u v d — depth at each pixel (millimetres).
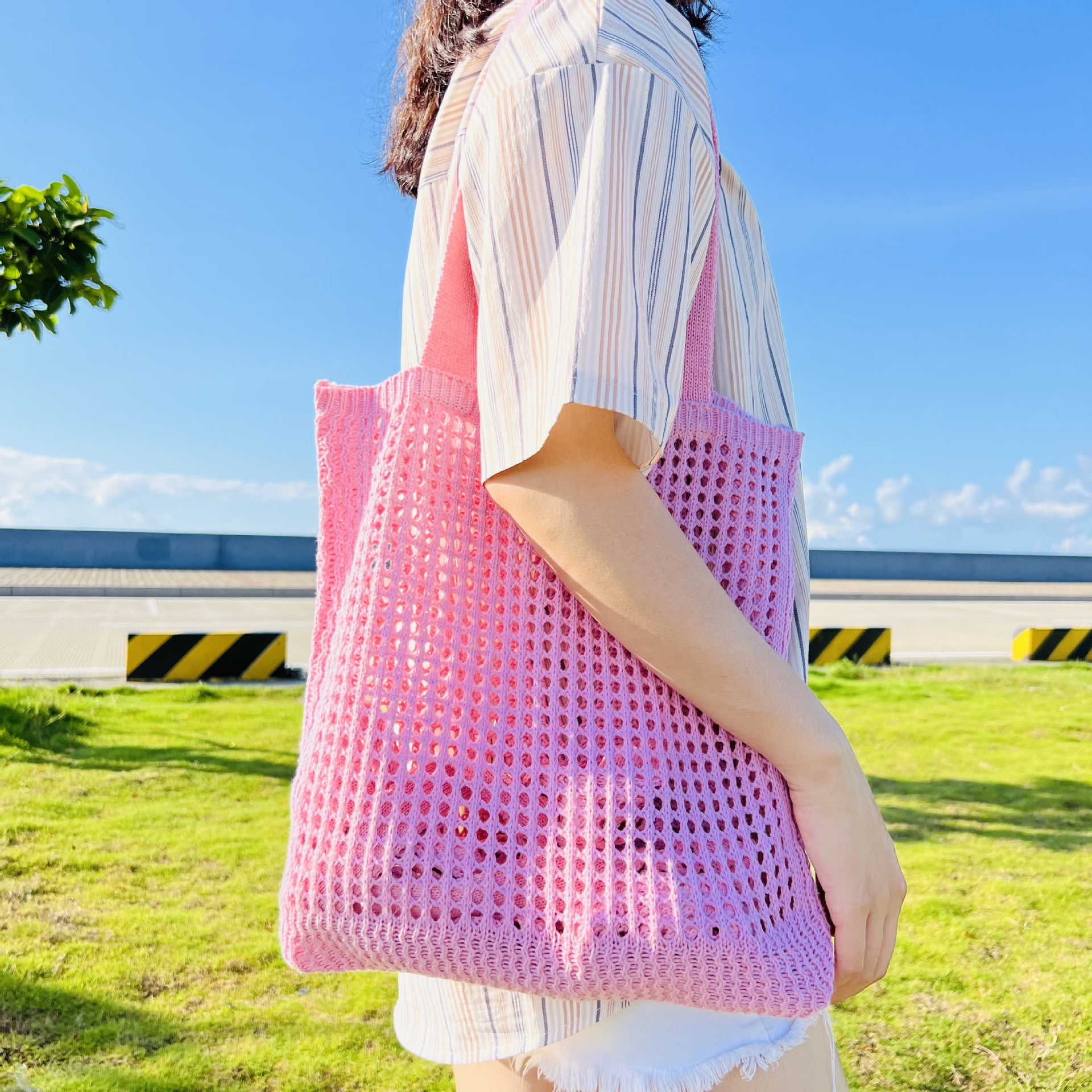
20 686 7078
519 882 667
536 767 688
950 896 3531
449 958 661
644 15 715
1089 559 32531
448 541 731
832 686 8281
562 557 628
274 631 12297
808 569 946
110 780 4789
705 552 745
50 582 19766
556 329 631
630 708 695
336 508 867
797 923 686
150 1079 2232
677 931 638
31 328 4844
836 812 673
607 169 644
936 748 5957
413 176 1020
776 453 776
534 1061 766
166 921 3139
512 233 668
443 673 708
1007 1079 2363
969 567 31031
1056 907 3438
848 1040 2549
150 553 26734
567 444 626
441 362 758
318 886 683
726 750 696
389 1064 2354
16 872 3520
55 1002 2592
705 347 763
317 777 709
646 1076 724
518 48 724
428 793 688
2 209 4637
